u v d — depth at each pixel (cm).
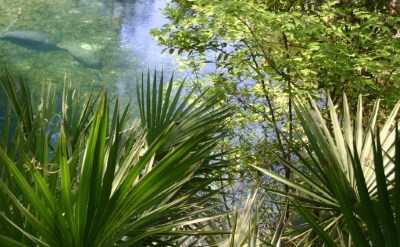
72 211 116
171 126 122
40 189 112
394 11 371
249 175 370
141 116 233
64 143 114
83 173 114
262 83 371
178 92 253
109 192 119
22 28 1086
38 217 123
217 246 175
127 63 967
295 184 191
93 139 112
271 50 344
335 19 354
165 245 170
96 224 121
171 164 124
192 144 128
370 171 179
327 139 204
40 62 936
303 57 333
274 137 407
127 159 144
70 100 224
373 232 113
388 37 322
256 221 168
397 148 109
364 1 362
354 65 298
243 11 298
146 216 130
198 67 400
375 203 150
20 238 125
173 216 168
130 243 131
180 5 400
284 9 371
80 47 1026
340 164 189
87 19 1202
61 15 1204
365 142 195
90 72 914
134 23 1212
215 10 311
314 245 263
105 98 114
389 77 304
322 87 332
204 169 228
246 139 390
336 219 177
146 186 124
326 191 180
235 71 354
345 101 218
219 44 369
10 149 150
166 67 939
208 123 228
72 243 121
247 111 391
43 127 158
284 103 406
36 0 1277
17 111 202
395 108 200
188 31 366
